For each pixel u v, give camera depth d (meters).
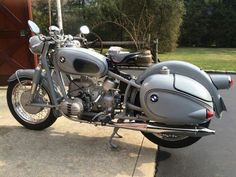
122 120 1.91
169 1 6.45
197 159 1.93
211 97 1.79
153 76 1.80
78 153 1.91
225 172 1.81
